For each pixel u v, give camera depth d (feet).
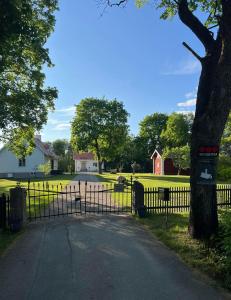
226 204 44.83
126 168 250.57
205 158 25.81
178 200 45.68
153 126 259.19
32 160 154.40
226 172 95.71
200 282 18.57
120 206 45.96
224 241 20.44
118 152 215.31
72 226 33.24
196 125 26.43
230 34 24.53
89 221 35.76
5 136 71.56
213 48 26.48
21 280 18.95
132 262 21.94
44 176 151.94
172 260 22.39
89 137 196.44
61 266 21.17
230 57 24.75
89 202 50.24
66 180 118.73
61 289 17.63
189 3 34.88
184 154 153.48
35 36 37.37
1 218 32.40
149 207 39.70
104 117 197.47
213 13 34.55
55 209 43.91
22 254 23.90
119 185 45.55
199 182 26.14
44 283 18.47
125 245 26.07
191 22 27.35
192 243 25.38
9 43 34.09
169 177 145.28
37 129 64.44
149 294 16.98
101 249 24.94
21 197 32.32
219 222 26.53
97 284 18.28
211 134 25.58
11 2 28.17
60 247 25.54
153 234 29.76
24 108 61.41
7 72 59.93
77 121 196.95
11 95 61.26
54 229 31.99
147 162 252.62
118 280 18.84
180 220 35.58
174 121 214.48
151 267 20.98
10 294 17.11
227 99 25.18
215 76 25.25
